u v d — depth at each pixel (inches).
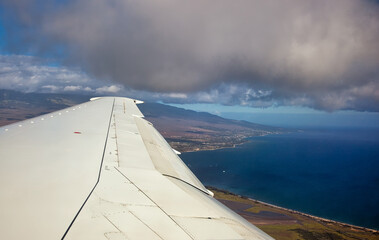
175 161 503.8
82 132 518.3
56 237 150.3
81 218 176.6
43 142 408.5
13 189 217.3
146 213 200.5
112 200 214.2
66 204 195.9
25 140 413.7
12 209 180.7
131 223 180.9
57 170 276.8
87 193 221.5
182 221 197.5
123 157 375.6
